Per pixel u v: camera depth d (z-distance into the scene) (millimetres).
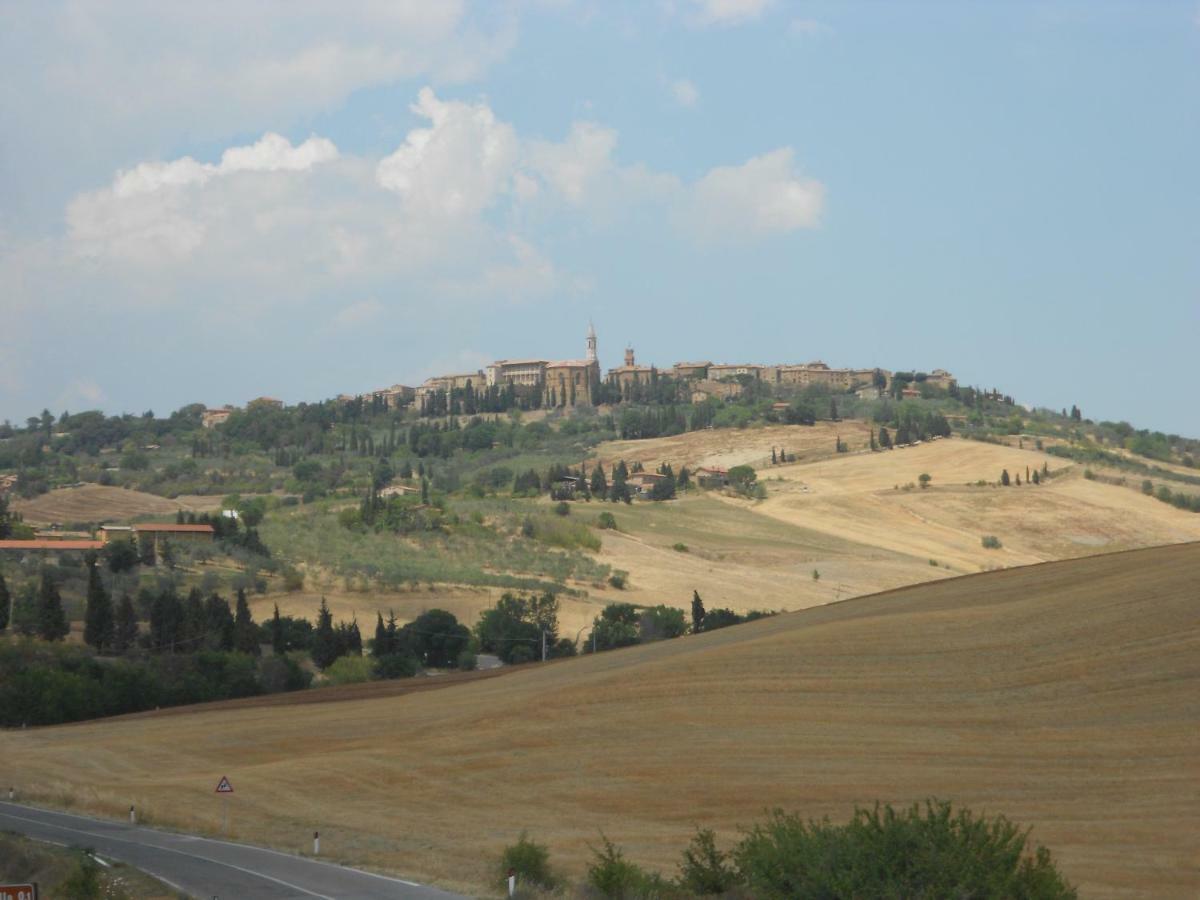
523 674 105500
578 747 70688
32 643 137375
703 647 95750
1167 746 61625
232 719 99000
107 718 113562
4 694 116875
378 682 119250
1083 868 46031
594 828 56500
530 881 42062
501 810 61219
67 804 67125
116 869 43656
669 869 47156
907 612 90312
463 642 164000
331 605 183000
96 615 146625
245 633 151375
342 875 44125
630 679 81188
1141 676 70250
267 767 76000
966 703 70875
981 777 60125
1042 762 61500
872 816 32469
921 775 60969
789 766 63781
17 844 46438
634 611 181625
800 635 85438
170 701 127688
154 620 150500
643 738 70562
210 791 69812
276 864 46906
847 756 64625
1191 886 43562
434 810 62250
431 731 80438
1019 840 31500
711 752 66938
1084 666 73000
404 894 39688
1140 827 51469
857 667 78000
